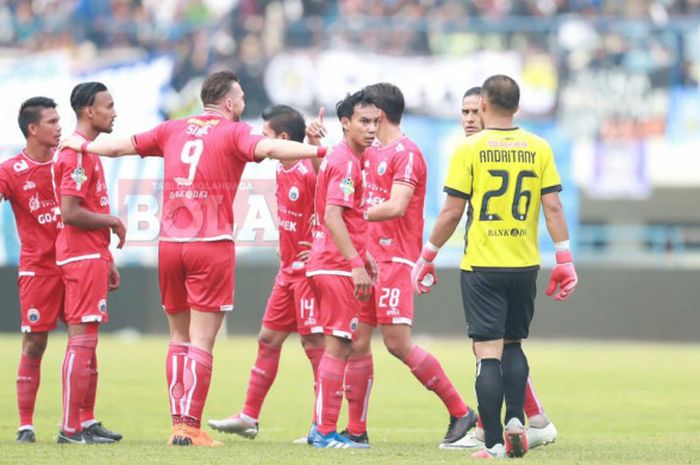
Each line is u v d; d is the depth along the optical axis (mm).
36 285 33969
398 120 34312
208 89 32438
